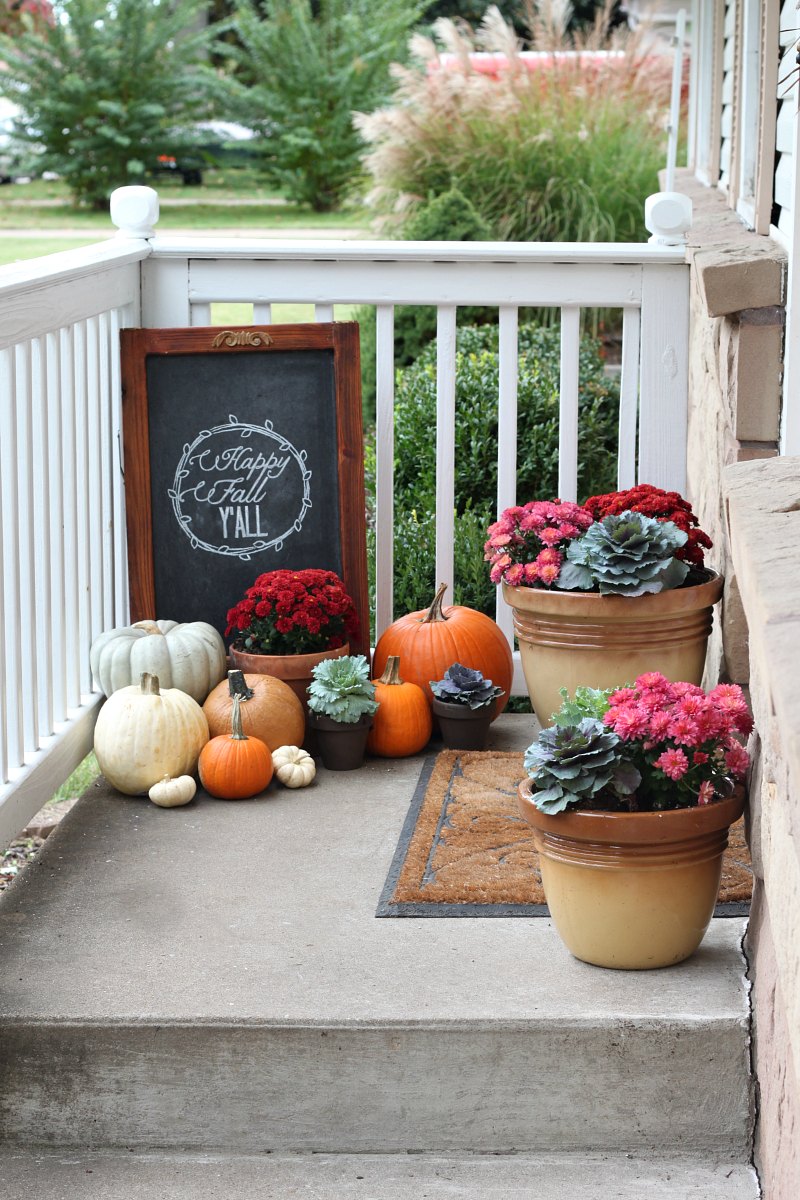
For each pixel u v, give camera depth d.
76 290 2.99
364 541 3.44
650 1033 2.02
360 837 2.76
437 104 7.80
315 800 2.97
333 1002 2.10
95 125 16.84
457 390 4.82
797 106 2.62
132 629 3.28
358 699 3.10
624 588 2.82
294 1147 2.09
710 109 6.03
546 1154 2.06
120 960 2.25
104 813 2.91
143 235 3.53
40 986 2.17
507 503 3.58
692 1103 2.03
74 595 3.08
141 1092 2.09
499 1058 2.04
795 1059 1.49
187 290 3.54
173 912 2.43
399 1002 2.09
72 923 2.39
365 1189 1.98
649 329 3.48
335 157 15.79
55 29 16.86
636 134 7.77
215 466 3.44
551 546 2.96
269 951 2.28
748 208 3.82
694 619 2.88
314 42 16.53
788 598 1.33
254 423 3.44
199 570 3.45
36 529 2.92
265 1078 2.07
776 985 1.83
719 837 2.12
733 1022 2.01
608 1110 2.04
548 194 7.35
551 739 2.14
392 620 3.63
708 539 2.94
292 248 3.44
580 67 8.16
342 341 3.41
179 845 2.73
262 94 16.44
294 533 3.45
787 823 1.41
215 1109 2.09
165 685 3.15
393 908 2.42
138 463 3.41
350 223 11.37
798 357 2.59
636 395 3.54
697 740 2.05
